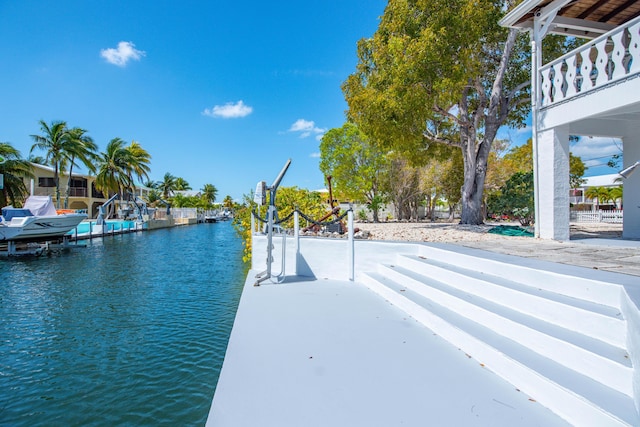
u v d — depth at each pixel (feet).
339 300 15.21
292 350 9.81
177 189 241.96
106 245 69.87
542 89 21.76
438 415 6.60
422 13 33.88
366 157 80.48
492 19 34.30
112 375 14.08
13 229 54.65
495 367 8.31
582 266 11.30
